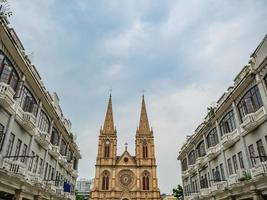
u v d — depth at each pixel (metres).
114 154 77.81
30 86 24.03
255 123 21.73
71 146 43.62
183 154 47.94
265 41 20.50
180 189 64.69
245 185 22.53
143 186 73.50
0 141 18.64
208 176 34.44
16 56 20.17
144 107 91.50
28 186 23.42
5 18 17.48
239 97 25.64
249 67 23.47
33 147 25.58
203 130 35.62
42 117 28.22
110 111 89.31
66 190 37.31
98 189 71.81
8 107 19.11
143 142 80.81
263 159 21.34
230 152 27.67
